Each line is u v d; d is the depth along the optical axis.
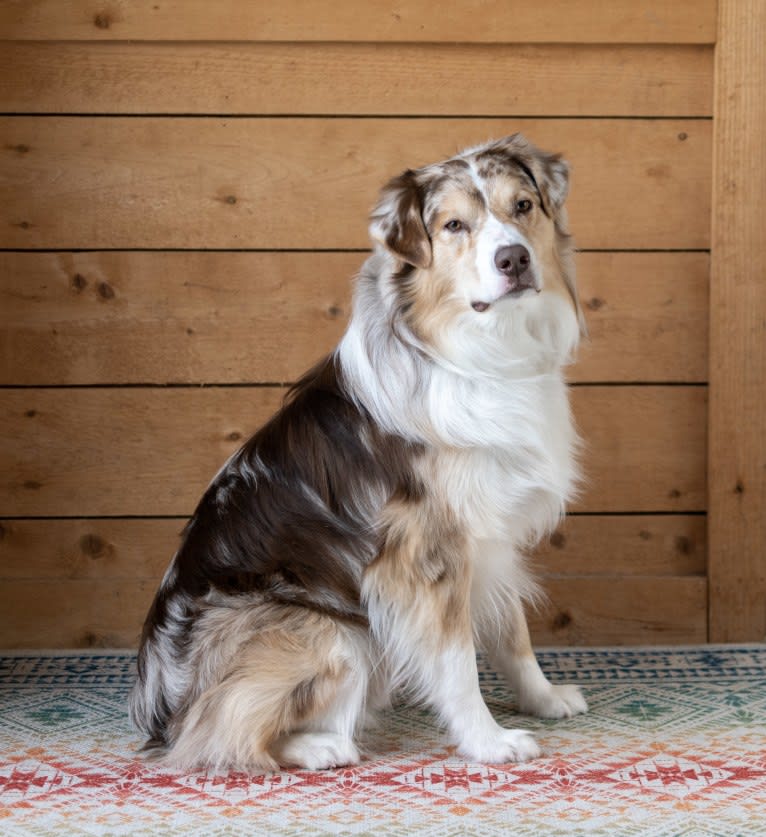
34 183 3.26
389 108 3.26
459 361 2.50
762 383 3.30
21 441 3.34
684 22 3.21
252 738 2.43
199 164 3.27
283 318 3.33
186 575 2.62
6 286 3.29
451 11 3.20
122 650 3.36
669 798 2.28
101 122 3.25
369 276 2.60
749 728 2.68
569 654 3.30
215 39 3.21
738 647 3.33
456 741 2.56
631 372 3.35
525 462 2.55
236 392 3.34
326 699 2.49
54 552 3.37
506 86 3.26
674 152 3.28
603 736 2.65
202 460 3.37
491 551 2.58
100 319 3.31
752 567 3.36
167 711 2.55
